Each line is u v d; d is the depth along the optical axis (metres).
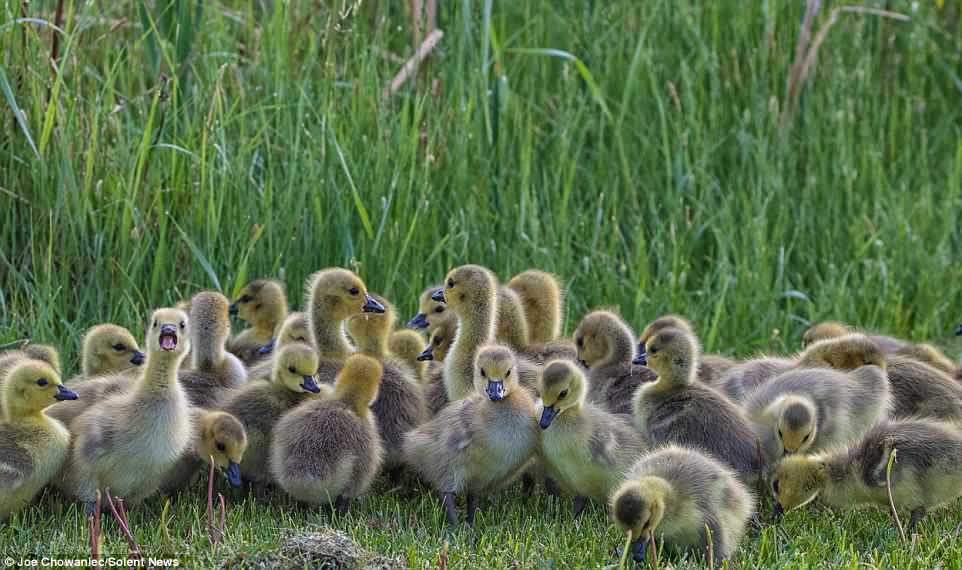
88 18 16.08
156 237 15.32
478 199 16.72
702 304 16.62
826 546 10.37
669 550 10.15
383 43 17.53
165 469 10.75
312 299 13.20
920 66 20.02
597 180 17.88
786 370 12.70
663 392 11.61
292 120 16.19
